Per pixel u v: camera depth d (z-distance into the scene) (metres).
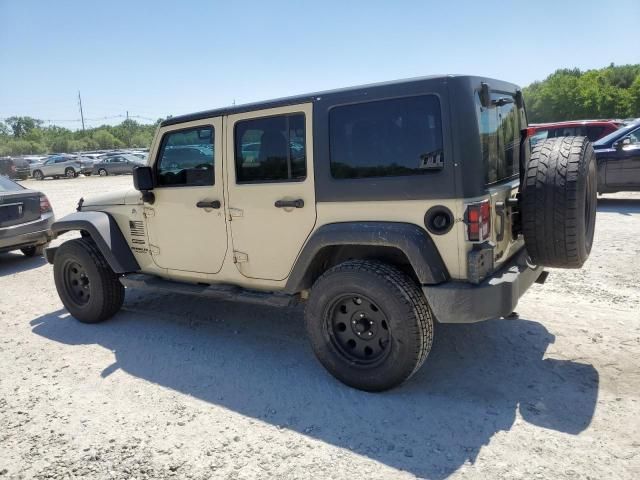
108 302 5.22
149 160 4.70
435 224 3.25
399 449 2.97
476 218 3.14
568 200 3.25
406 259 3.71
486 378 3.73
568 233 3.29
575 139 3.51
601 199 11.69
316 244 3.63
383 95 3.34
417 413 3.32
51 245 9.77
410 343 3.35
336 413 3.38
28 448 3.19
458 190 3.15
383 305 3.38
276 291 4.17
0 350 4.80
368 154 3.45
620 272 6.06
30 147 87.56
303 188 3.74
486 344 4.29
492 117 3.59
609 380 3.60
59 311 5.94
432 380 3.75
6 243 7.92
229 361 4.28
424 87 3.21
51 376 4.18
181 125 4.38
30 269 8.24
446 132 3.15
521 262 3.72
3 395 3.88
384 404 3.46
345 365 3.66
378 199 3.42
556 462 2.78
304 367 4.09
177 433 3.27
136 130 121.50
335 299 3.61
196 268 4.57
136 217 4.93
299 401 3.57
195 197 4.39
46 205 8.59
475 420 3.21
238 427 3.30
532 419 3.19
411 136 3.29
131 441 3.21
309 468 2.86
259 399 3.63
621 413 3.20
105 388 3.93
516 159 4.22
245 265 4.20
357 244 3.54
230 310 5.54
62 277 5.43
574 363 3.88
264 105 3.86
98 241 4.99
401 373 3.42
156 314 5.54
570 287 5.61
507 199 3.66
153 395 3.78
